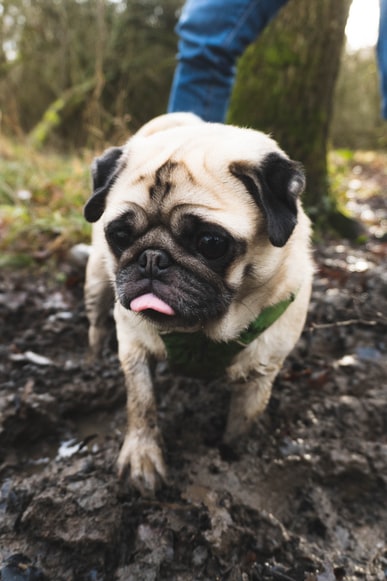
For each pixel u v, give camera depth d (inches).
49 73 105.7
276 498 20.3
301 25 44.3
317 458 21.7
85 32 104.1
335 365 27.5
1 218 44.7
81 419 24.4
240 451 22.1
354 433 23.1
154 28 110.1
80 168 55.3
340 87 136.9
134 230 17.5
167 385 25.7
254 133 19.4
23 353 27.8
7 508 19.3
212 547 17.8
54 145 90.5
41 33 102.0
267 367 20.7
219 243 16.7
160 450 20.9
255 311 19.0
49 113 97.0
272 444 22.5
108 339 28.9
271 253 18.1
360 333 30.4
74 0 103.5
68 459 21.8
